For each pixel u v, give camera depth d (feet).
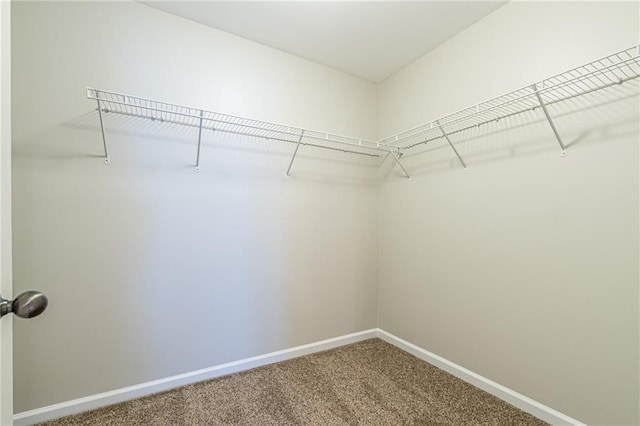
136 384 5.57
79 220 5.11
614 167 4.23
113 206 5.37
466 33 6.31
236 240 6.57
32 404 4.78
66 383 5.02
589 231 4.47
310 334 7.54
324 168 7.77
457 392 5.77
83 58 5.15
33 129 4.80
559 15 4.83
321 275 7.70
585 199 4.51
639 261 4.01
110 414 5.06
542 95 4.99
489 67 5.85
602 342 4.34
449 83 6.66
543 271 4.99
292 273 7.28
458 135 6.44
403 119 7.86
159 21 5.80
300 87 7.39
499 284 5.63
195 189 6.12
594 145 4.42
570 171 4.67
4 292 2.19
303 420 4.97
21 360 4.72
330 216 7.86
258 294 6.82
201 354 6.18
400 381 6.18
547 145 4.95
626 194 4.12
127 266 5.49
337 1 5.57
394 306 8.09
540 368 5.02
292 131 7.22
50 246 4.91
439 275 6.84
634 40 4.06
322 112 7.73
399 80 8.00
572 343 4.65
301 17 6.02
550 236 4.91
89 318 5.18
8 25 2.26
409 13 5.87
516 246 5.37
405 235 7.79
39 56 4.85
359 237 8.36
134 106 4.99
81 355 5.13
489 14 5.86
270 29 6.39
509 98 5.41
